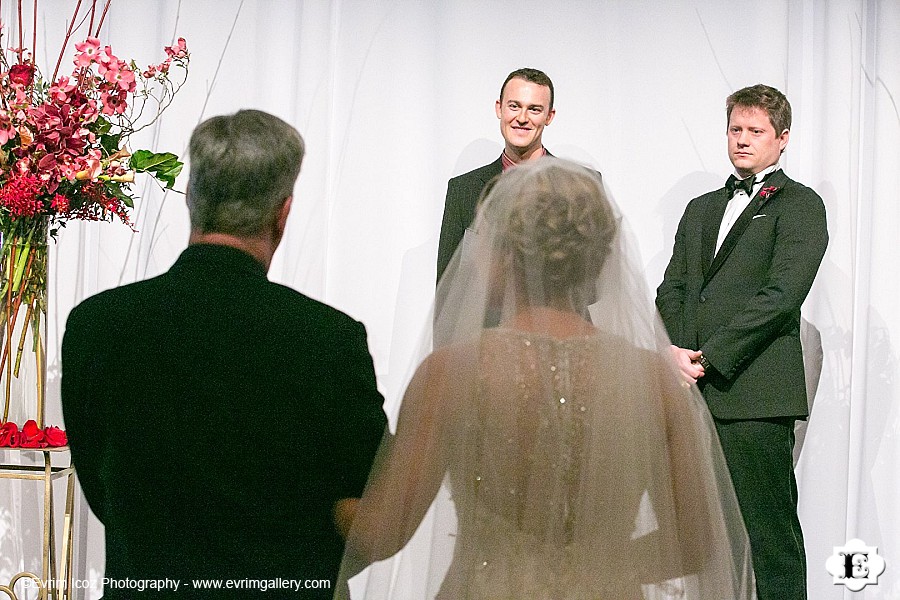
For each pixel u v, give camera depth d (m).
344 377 1.55
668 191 3.23
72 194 2.58
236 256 1.57
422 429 1.44
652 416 1.43
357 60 3.26
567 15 3.25
